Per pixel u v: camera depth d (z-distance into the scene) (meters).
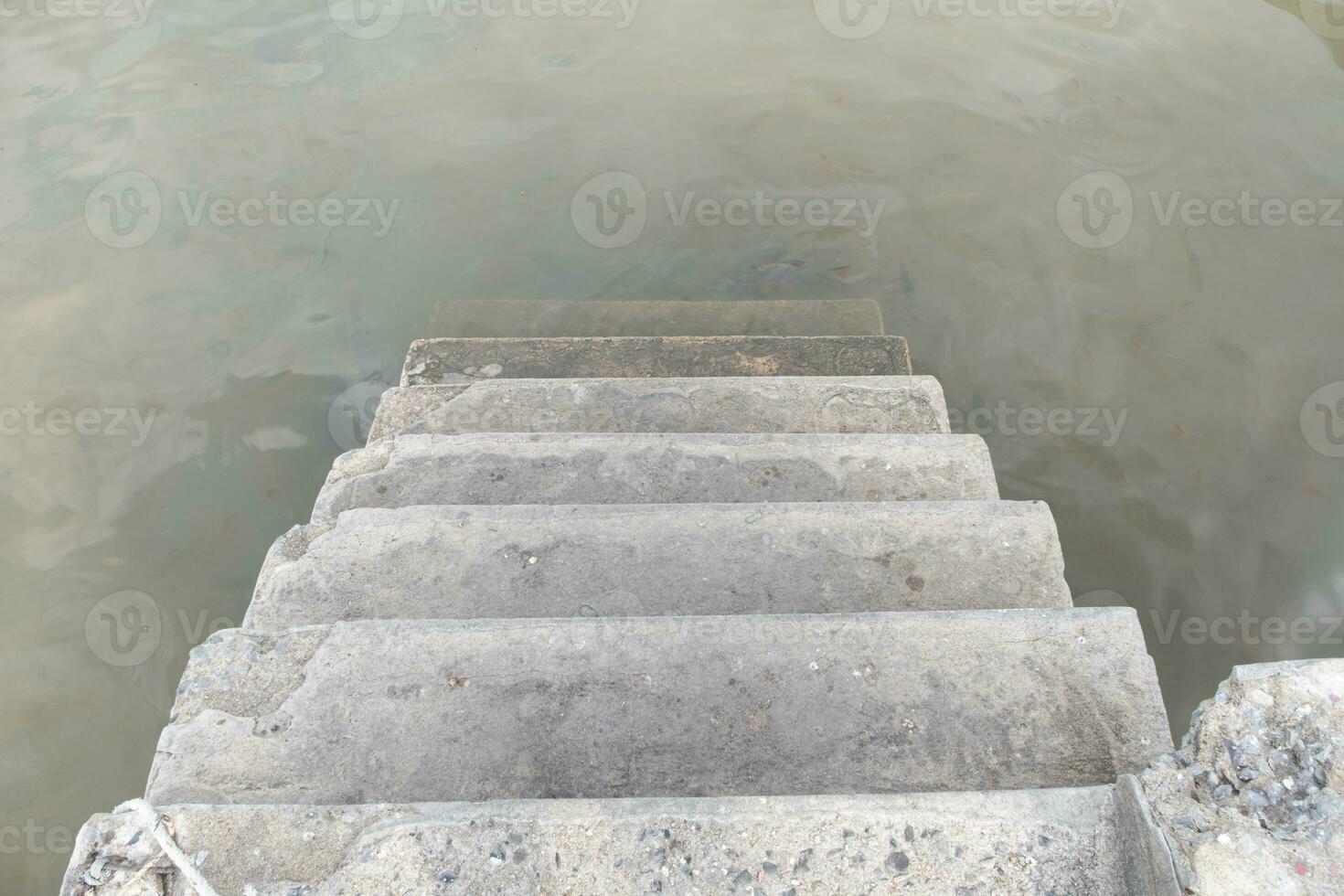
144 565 4.20
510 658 2.46
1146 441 4.48
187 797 2.25
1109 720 2.33
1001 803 2.02
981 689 2.38
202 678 2.43
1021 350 4.95
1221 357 4.74
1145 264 5.20
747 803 2.03
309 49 6.66
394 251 5.49
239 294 5.23
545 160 5.96
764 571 2.90
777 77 6.42
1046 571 2.88
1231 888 1.83
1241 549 4.09
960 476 3.43
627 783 2.29
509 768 2.31
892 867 1.95
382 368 5.01
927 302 5.23
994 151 5.91
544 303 5.26
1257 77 6.20
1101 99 6.14
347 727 2.36
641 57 6.60
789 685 2.40
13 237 5.37
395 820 2.02
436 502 3.45
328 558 2.96
